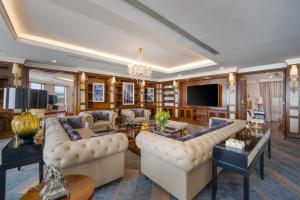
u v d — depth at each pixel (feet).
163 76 24.80
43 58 14.80
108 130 16.43
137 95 26.27
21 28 9.76
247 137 7.00
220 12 6.87
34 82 32.12
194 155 5.27
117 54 14.97
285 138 14.97
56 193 3.56
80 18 8.49
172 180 5.91
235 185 6.89
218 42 10.28
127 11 6.85
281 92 26.45
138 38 11.19
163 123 13.10
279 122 23.52
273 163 9.27
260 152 6.84
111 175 6.86
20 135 5.91
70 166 5.60
